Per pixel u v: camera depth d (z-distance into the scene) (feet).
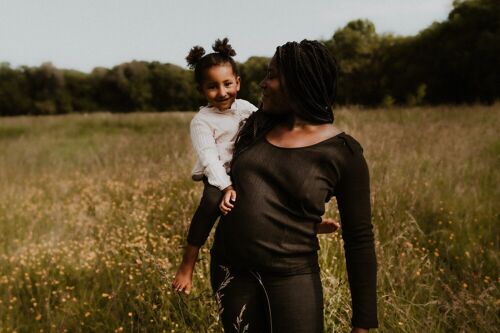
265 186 5.34
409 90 110.22
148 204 17.34
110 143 40.19
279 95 5.46
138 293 10.28
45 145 42.78
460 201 16.51
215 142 6.77
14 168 30.04
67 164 31.65
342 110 47.16
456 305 8.95
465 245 13.03
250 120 5.80
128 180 22.65
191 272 6.38
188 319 9.20
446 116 42.75
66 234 15.81
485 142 26.30
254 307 5.60
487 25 96.53
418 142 26.35
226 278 5.61
